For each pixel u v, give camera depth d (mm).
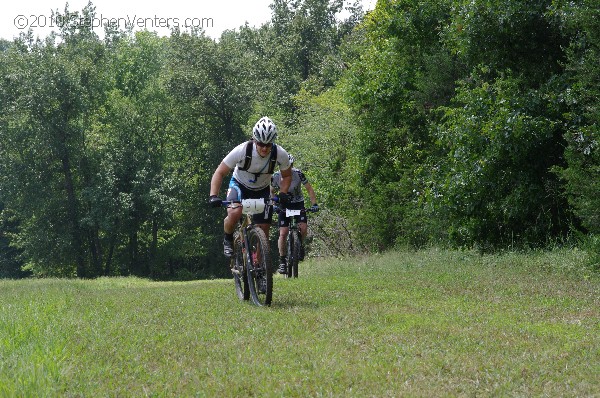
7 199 71938
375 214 32250
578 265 16250
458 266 19016
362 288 13812
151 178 71062
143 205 72000
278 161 10781
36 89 67438
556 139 20281
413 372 6176
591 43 17531
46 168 71750
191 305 11148
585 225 16031
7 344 7062
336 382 5836
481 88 21000
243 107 73375
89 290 16719
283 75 80062
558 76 20047
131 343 7582
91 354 6926
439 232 25062
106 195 68750
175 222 76562
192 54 73938
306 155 41656
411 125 32000
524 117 19484
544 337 7902
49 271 75938
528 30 20688
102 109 76000
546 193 20672
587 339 7805
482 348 7266
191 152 77312
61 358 6480
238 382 5797
